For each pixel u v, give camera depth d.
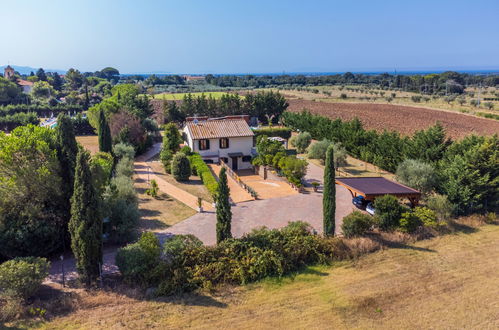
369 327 16.55
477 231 27.33
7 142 21.59
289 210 31.94
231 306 17.95
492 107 101.31
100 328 15.96
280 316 17.22
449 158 33.75
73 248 19.05
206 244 24.38
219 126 51.62
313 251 22.56
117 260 19.89
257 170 47.84
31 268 17.30
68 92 151.75
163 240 24.81
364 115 91.12
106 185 26.86
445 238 26.09
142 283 19.22
